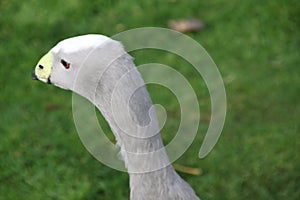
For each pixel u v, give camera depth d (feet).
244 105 37.65
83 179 33.19
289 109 37.19
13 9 44.93
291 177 32.91
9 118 37.04
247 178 33.04
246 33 42.65
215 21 43.65
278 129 35.86
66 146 35.12
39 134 35.99
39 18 44.06
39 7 44.98
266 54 41.11
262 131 35.83
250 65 40.45
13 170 33.83
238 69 40.19
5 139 35.50
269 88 38.68
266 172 33.32
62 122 36.76
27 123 36.68
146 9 44.80
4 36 42.80
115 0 45.34
